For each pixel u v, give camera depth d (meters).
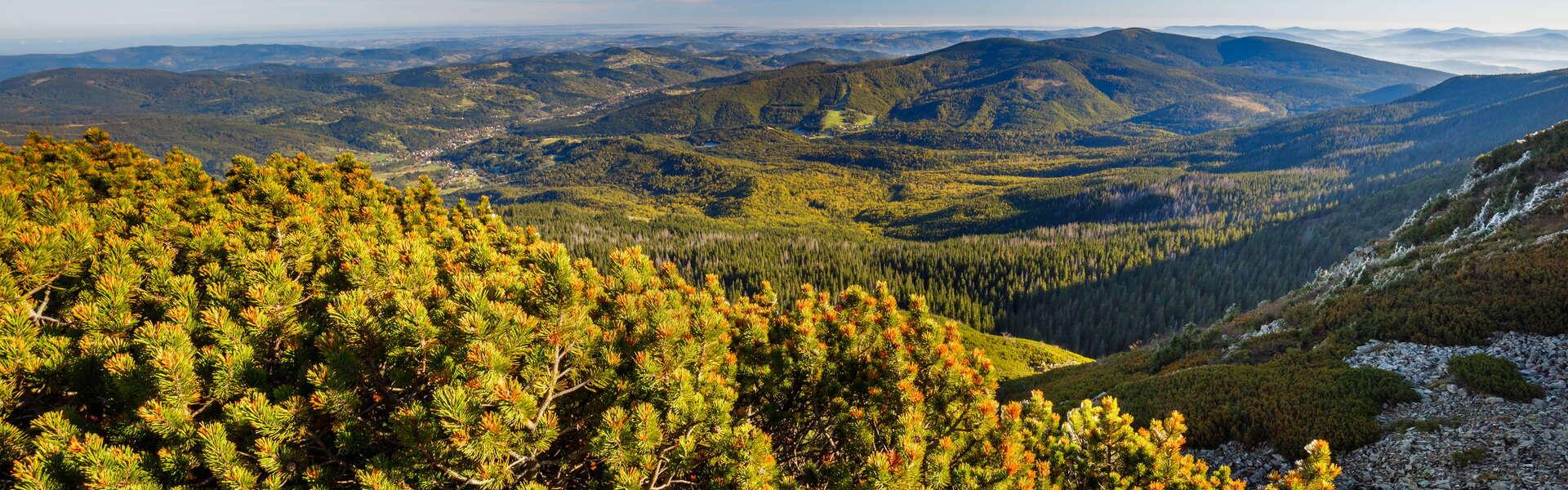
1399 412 17.77
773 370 11.14
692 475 8.33
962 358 11.36
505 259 10.57
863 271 145.00
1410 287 27.11
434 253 11.17
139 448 6.64
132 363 6.46
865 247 174.62
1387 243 52.66
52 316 8.25
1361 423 17.22
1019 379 46.53
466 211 23.08
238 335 7.07
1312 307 33.19
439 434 6.55
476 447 6.32
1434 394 18.16
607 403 7.88
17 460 6.12
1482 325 21.52
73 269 8.21
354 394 6.89
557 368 7.54
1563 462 13.15
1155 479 11.10
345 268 8.48
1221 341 34.72
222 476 6.04
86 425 6.52
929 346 11.00
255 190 13.02
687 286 11.46
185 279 8.09
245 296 7.95
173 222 9.79
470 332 6.88
